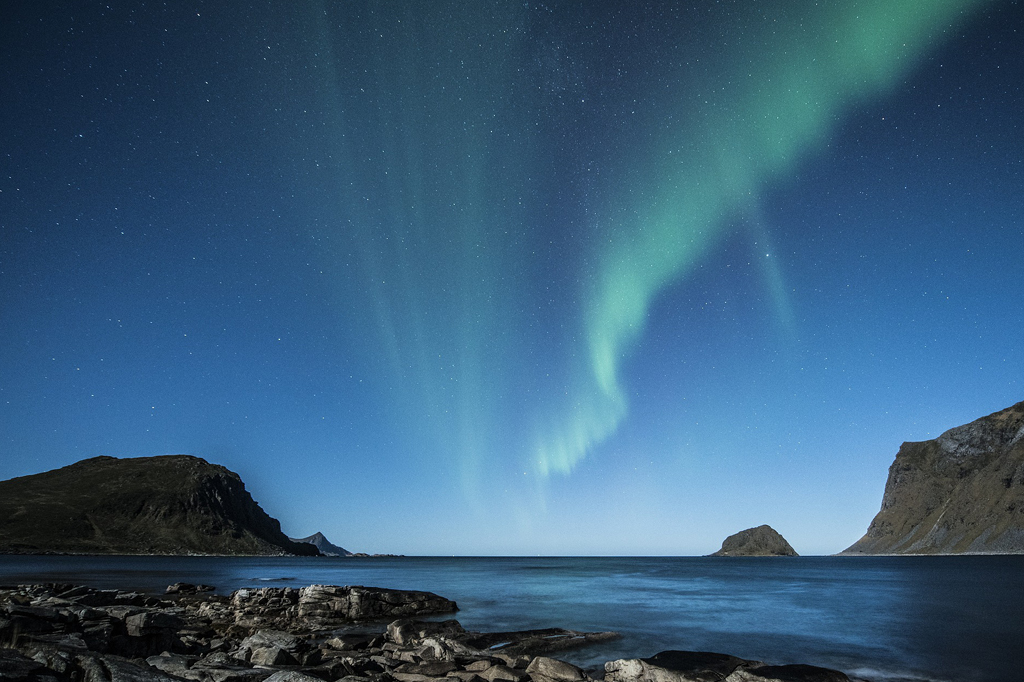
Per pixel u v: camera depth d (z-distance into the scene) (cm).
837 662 2291
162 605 3781
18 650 1116
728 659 1852
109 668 948
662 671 1630
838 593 6203
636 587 7288
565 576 10569
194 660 1443
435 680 1580
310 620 3375
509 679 1599
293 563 17562
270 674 1213
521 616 3922
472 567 16475
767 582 8594
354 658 1870
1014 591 6312
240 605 3603
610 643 2666
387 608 3712
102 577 7275
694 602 5106
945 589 6694
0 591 3447
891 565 16638
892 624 3538
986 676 2041
